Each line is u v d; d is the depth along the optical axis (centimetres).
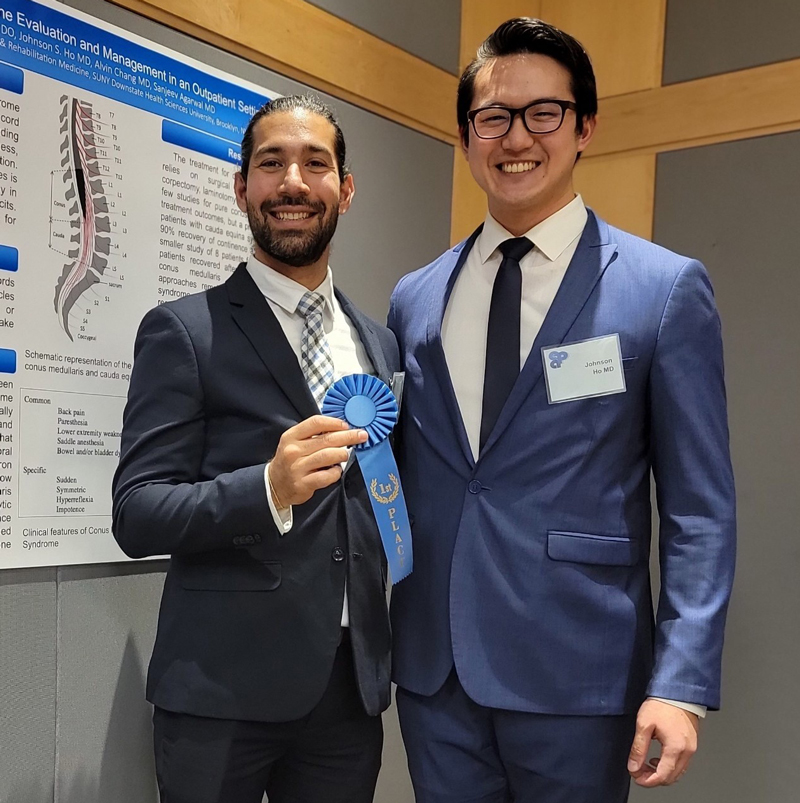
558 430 136
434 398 150
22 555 162
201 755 137
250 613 138
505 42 147
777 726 235
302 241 149
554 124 143
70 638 171
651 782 123
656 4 264
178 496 133
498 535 137
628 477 139
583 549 134
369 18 236
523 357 143
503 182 145
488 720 141
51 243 166
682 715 125
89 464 173
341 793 153
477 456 144
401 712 151
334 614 141
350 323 163
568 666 133
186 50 191
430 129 258
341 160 159
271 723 140
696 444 133
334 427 130
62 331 168
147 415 141
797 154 238
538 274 146
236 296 149
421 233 256
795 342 237
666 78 263
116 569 180
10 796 162
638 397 138
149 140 183
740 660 242
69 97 169
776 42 243
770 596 238
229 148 201
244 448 141
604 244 146
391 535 140
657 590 255
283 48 211
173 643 141
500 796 145
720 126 251
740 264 247
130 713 182
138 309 182
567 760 133
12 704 162
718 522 132
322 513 144
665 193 262
